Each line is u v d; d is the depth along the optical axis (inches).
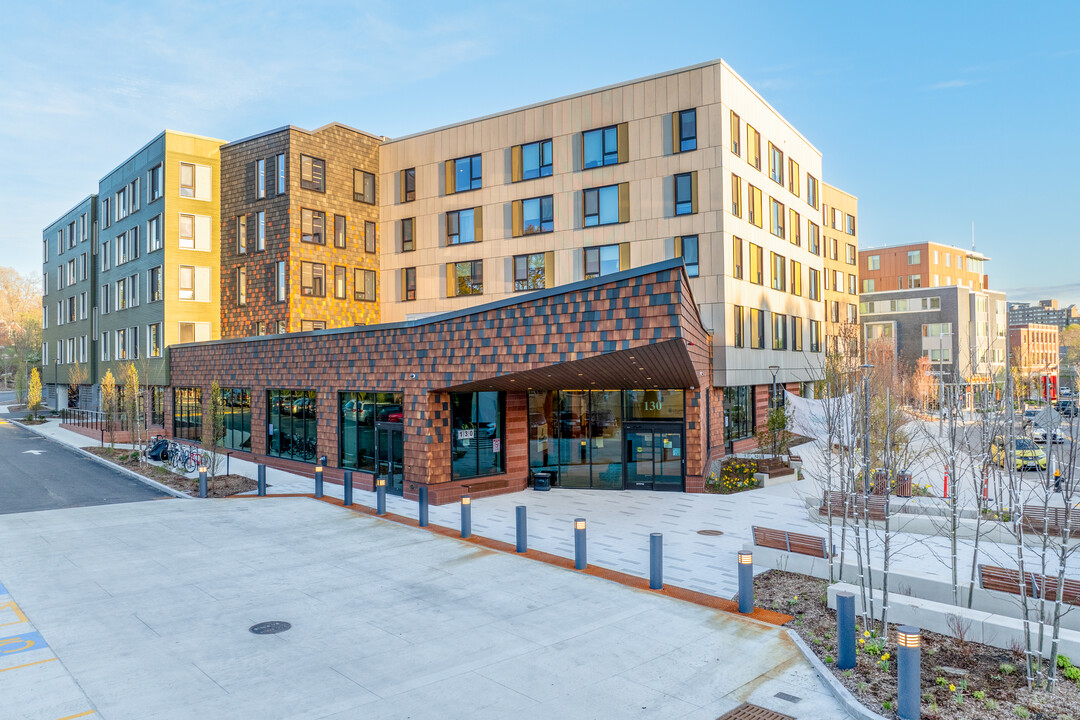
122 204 1775.3
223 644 411.5
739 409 1347.2
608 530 713.6
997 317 3243.1
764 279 1402.6
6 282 4542.3
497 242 1412.4
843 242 2278.5
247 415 1222.9
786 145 1541.6
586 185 1316.4
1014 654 377.7
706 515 791.1
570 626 439.8
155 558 602.9
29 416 2078.0
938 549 595.8
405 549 633.0
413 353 868.0
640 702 337.7
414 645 409.7
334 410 1006.4
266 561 593.6
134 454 1204.5
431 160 1508.4
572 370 733.3
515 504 855.7
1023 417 581.0
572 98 1334.9
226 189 1551.4
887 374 1327.5
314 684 358.0
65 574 553.9
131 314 1699.1
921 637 402.9
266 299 1451.8
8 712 327.3
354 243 1526.8
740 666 379.2
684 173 1227.9
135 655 394.9
